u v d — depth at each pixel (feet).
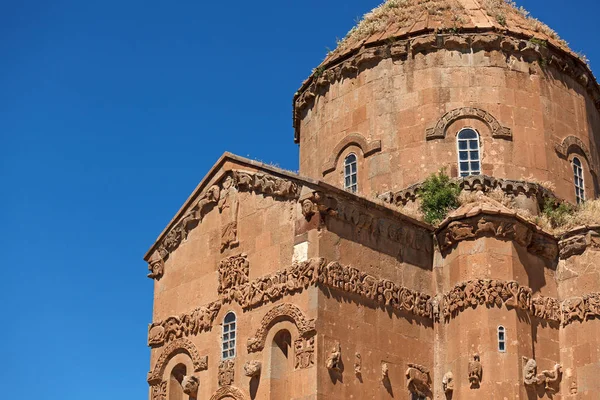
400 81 124.77
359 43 130.00
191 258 114.01
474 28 125.18
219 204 112.37
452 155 119.85
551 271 107.55
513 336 99.66
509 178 119.14
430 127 121.08
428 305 105.91
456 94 122.62
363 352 98.17
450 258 106.32
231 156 112.27
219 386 103.30
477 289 101.60
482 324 100.17
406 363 101.65
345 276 99.40
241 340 103.14
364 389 96.89
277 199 105.50
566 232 108.06
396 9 134.51
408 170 120.06
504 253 103.24
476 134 120.98
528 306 102.58
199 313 109.29
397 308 103.04
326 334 95.71
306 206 100.73
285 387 98.22
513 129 121.70
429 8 131.54
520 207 116.37
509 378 97.76
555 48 128.36
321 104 132.36
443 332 104.63
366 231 103.86
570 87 129.80
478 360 99.09
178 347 110.42
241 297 104.88
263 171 108.17
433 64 124.16
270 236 104.68
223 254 109.50
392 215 105.91
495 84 123.24
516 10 137.59
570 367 103.45
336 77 130.72
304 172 133.69
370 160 122.93
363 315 99.71
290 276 99.76
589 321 103.71
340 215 101.60
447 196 112.88
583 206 118.32
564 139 125.49
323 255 98.78
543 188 118.62
